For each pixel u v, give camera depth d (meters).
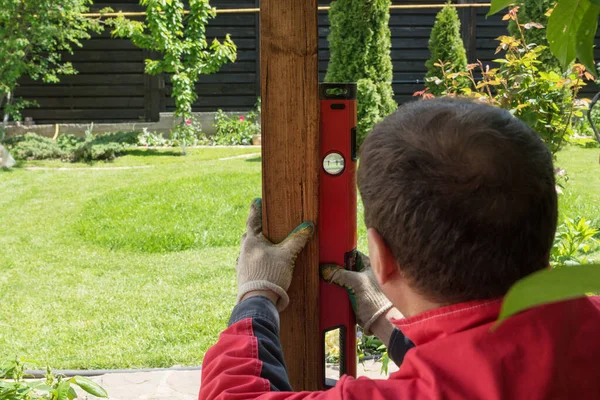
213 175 8.77
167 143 12.11
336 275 1.30
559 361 0.72
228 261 5.64
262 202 1.32
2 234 6.61
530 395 0.71
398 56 13.44
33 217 7.21
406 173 0.76
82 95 13.12
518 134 0.75
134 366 3.74
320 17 13.46
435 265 0.75
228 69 13.30
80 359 3.80
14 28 11.05
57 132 12.56
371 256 0.83
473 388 0.72
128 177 9.05
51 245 6.23
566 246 3.54
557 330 0.73
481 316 0.75
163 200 7.59
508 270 0.74
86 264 5.67
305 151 1.30
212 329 4.24
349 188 1.32
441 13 10.91
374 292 1.28
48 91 13.02
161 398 3.28
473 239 0.73
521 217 0.73
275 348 1.07
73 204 7.67
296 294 1.34
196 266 5.54
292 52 1.28
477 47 13.59
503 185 0.73
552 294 0.35
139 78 13.16
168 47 11.39
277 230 1.32
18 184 8.84
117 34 12.68
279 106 1.30
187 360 3.79
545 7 8.80
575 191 7.63
